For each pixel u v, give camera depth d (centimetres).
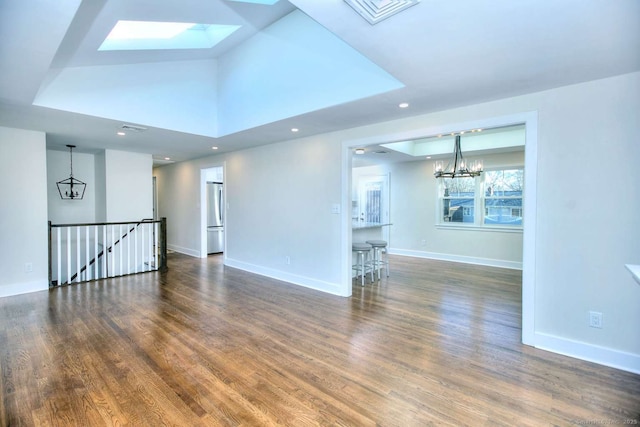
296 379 231
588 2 157
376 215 813
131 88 399
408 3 158
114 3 236
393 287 477
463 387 221
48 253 456
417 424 185
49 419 187
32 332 306
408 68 233
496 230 633
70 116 369
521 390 218
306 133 452
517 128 550
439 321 341
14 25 186
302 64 352
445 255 700
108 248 590
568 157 268
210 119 477
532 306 285
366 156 659
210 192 760
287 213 509
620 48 203
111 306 383
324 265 457
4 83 271
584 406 202
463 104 314
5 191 420
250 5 329
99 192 623
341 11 165
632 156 244
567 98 267
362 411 196
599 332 258
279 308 382
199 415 192
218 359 258
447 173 541
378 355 266
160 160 738
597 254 258
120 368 243
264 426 183
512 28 181
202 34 416
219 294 438
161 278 526
